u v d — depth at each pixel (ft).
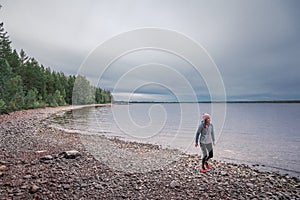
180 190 17.60
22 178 17.65
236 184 20.21
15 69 174.19
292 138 63.77
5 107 101.50
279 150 45.34
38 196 14.52
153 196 16.10
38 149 30.37
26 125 61.21
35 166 21.26
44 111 133.69
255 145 51.24
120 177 19.92
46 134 47.70
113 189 16.98
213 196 16.76
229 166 29.58
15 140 36.96
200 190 17.92
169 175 21.61
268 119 150.51
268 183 22.35
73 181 17.89
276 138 63.57
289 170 30.09
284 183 23.29
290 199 17.87
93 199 14.96
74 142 39.50
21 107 127.75
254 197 17.21
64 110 153.07
